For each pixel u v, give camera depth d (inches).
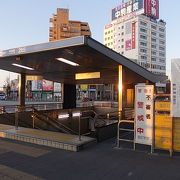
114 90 2716.5
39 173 204.4
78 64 591.2
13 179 190.9
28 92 2942.9
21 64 628.7
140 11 4104.3
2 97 2605.8
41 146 303.4
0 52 518.9
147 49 4013.3
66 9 4325.8
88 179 190.1
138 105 277.3
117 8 4478.3
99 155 260.5
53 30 4434.1
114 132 399.5
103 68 642.2
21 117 605.3
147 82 868.0
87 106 1093.8
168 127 257.1
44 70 733.9
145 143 272.5
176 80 246.8
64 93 1004.6
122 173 203.2
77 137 327.3
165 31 4387.3
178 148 250.4
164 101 261.9
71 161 238.4
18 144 314.7
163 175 197.6
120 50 4190.5
